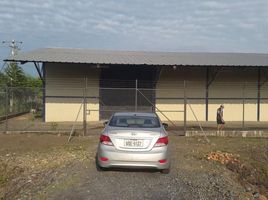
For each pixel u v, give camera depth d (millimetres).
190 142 16875
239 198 9070
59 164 11680
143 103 26281
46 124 23219
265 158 14445
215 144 16484
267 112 27625
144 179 9766
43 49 27438
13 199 8758
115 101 25953
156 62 24016
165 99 26547
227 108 27203
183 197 8484
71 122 24891
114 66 25781
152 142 9883
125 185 9180
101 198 8211
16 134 18328
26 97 32469
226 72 27156
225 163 12727
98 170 10539
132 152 9820
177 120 26625
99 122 24906
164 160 9977
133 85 26219
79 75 25641
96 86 25859
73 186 9039
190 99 26844
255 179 12164
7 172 11398
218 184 9797
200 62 24656
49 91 25375
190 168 11383
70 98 25531
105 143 9969
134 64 23312
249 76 27375
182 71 26719
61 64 25422
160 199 8273
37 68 24141
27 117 27969
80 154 13109
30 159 12555
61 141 16406
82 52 27203
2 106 27047
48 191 8727
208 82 26875
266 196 10688
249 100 27438
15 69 48156
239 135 19469
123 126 10352
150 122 10688
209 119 27016
